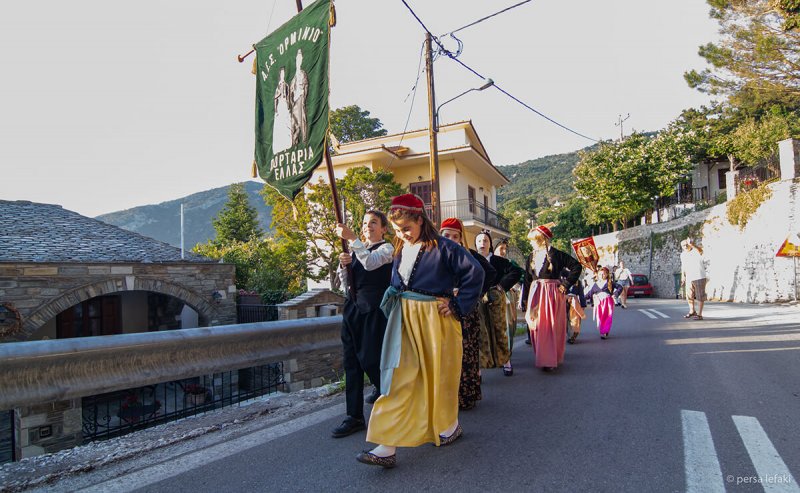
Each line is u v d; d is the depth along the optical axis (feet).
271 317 43.47
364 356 12.89
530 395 16.43
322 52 14.07
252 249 67.67
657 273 105.81
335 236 65.10
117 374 15.15
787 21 50.60
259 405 16.42
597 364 21.65
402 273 11.32
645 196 113.29
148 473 10.75
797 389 16.08
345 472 10.32
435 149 44.70
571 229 164.14
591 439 11.86
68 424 23.30
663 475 9.71
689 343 26.89
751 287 68.23
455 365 11.51
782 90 57.82
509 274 18.93
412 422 10.37
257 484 9.90
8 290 33.50
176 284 42.52
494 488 9.29
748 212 69.15
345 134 161.07
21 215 45.98
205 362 17.54
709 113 124.88
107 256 39.93
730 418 13.24
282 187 14.78
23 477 10.54
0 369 12.76
